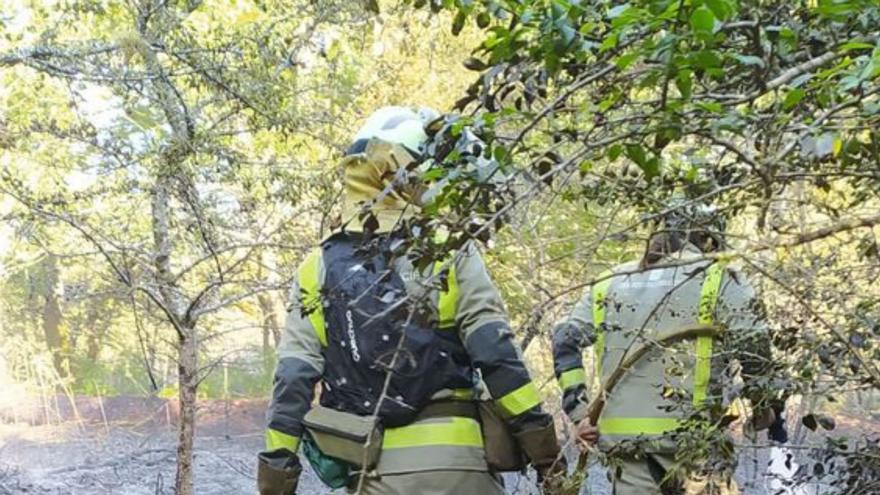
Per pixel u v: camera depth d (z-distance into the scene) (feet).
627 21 4.58
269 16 17.26
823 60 4.83
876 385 6.63
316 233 16.90
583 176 6.49
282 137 16.70
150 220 18.02
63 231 17.89
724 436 8.00
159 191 16.34
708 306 9.03
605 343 10.33
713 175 6.28
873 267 6.95
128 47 16.08
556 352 10.74
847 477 7.76
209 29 17.54
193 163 16.15
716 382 8.76
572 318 10.83
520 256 9.89
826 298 6.98
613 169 6.96
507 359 8.32
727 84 5.57
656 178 6.43
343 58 19.15
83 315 31.63
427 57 18.43
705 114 5.24
